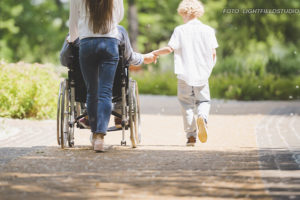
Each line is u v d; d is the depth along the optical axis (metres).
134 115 12.57
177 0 71.25
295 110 24.12
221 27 56.06
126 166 9.73
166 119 20.50
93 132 11.77
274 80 35.53
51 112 19.78
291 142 13.53
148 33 71.69
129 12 60.19
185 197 7.28
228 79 35.06
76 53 11.88
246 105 27.89
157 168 9.54
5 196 7.29
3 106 19.34
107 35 11.47
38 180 8.37
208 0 61.00
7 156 10.93
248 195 7.38
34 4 64.50
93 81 11.64
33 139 14.09
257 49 55.38
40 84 19.69
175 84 41.56
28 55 63.53
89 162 10.16
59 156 10.95
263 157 10.94
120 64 11.78
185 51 13.16
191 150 12.09
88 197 7.25
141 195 7.38
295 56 43.16
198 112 13.01
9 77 19.66
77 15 11.56
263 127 17.27
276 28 56.38
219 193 7.52
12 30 61.78
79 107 12.82
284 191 7.64
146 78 44.47
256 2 55.94
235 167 9.69
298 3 56.19
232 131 16.30
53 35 64.00
